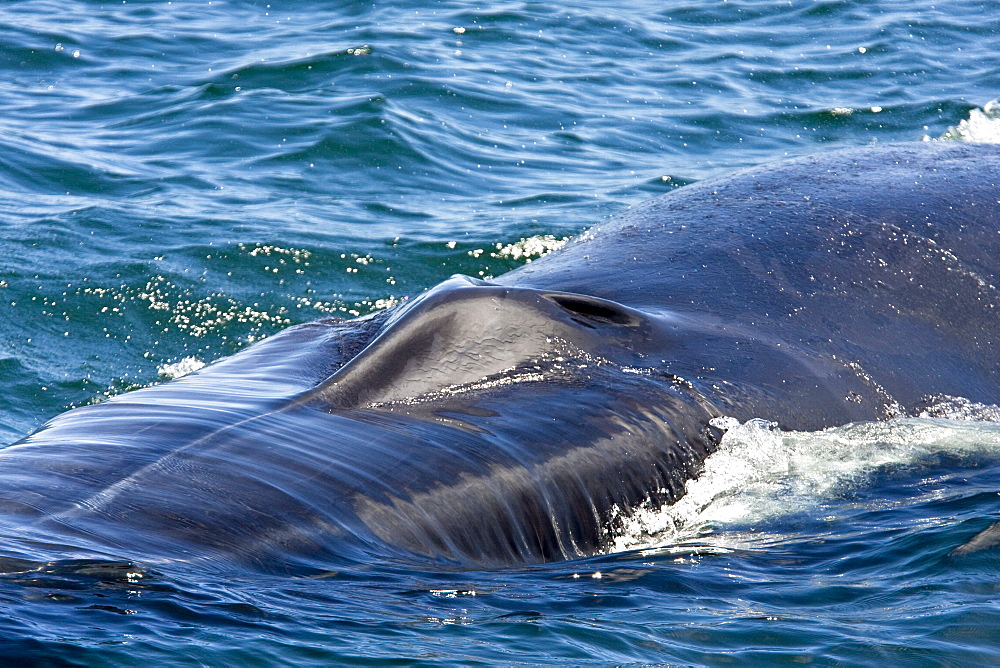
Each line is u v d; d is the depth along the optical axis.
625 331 27.00
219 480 20.98
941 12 81.81
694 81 68.94
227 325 40.25
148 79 66.94
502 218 49.38
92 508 19.75
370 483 21.62
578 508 22.95
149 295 41.53
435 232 47.47
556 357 25.64
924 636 19.53
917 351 29.25
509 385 24.89
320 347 27.98
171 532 19.52
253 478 21.17
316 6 81.94
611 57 72.94
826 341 28.53
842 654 18.97
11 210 48.03
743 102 65.81
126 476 20.81
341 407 24.02
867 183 34.47
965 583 21.25
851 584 21.39
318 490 21.19
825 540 23.28
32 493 20.00
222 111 60.81
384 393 24.44
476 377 25.00
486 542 21.70
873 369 28.30
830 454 25.98
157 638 16.97
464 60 70.44
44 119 60.22
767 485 24.94
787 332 28.47
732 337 27.80
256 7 81.75
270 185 52.38
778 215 32.75
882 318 29.67
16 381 36.22
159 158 55.34
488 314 25.86
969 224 32.78
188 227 46.81
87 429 23.05
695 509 24.19
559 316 26.44
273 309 41.25
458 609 19.41
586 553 22.72
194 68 68.81
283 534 20.08
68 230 45.94
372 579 19.80
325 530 20.44
